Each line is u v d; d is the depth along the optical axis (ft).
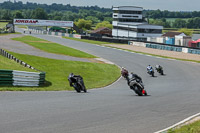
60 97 99.50
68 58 317.42
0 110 67.82
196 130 53.31
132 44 579.07
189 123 59.88
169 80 206.69
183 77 223.51
